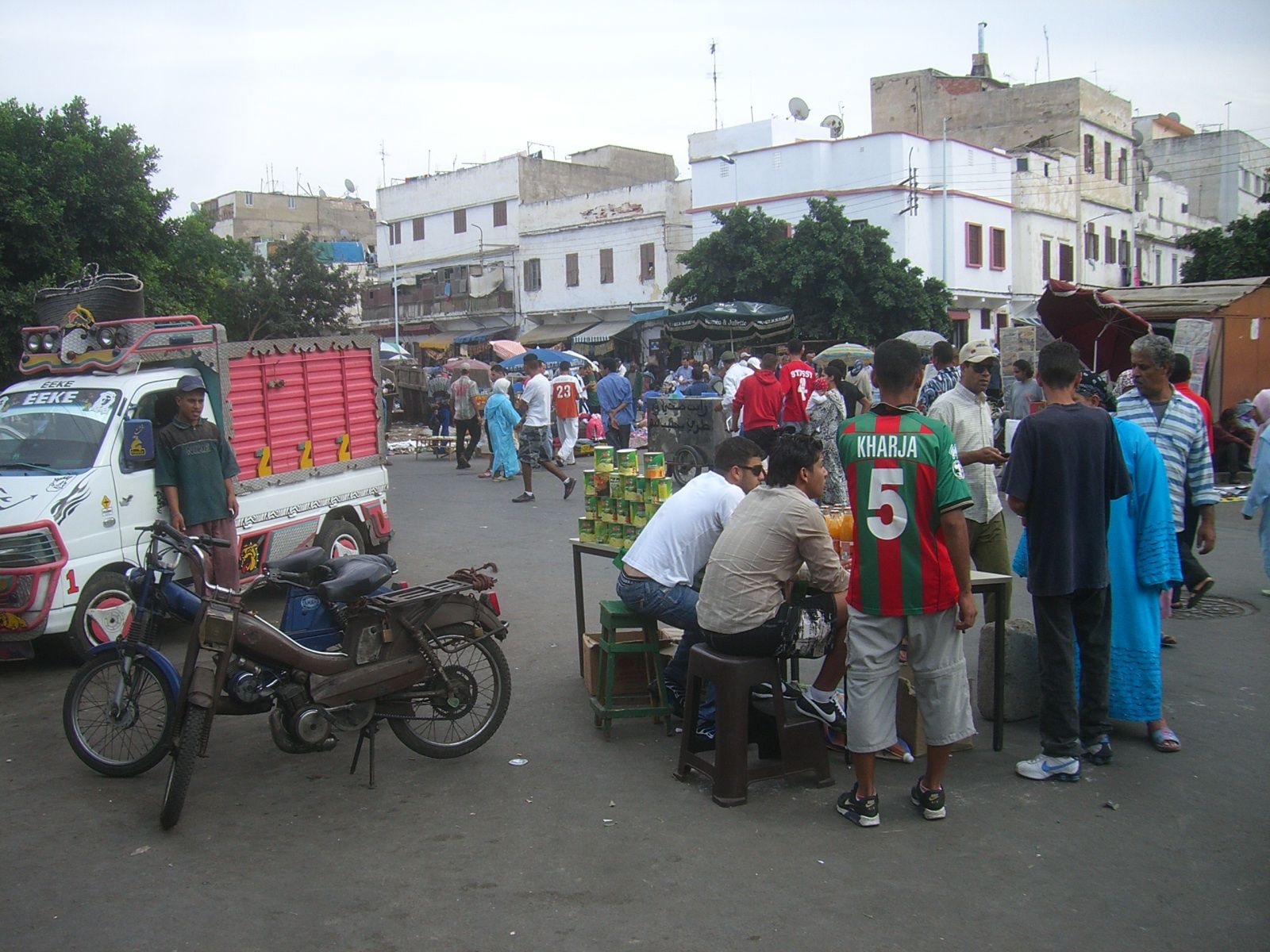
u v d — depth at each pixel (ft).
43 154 45.44
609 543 20.66
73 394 24.09
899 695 16.81
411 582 30.07
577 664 22.45
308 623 17.15
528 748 17.76
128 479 23.30
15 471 22.62
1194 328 48.03
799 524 15.12
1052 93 142.00
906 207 115.55
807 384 39.52
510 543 36.09
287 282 124.47
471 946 11.57
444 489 50.49
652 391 69.10
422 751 17.08
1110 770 16.14
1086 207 145.18
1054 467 15.16
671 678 18.44
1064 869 13.03
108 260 47.73
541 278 151.02
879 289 97.96
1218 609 25.31
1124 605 16.90
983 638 18.49
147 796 16.08
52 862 13.82
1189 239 90.84
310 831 14.66
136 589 16.51
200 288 56.39
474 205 160.25
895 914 12.03
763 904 12.34
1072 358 15.47
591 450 63.62
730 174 125.90
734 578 15.07
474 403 58.75
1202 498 20.20
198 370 25.90
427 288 164.45
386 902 12.60
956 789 15.55
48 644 24.80
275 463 27.81
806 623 15.61
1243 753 16.67
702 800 15.43
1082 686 16.37
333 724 16.21
